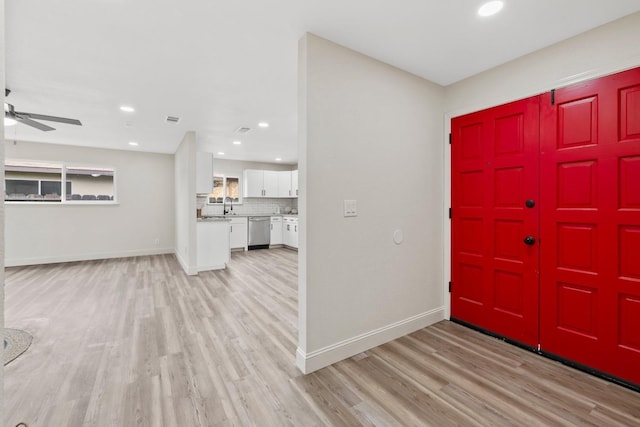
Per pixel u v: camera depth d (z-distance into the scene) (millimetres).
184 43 2180
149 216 6598
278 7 1788
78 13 1824
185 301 3598
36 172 5578
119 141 5434
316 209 2119
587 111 2076
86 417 1654
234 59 2416
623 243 1946
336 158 2213
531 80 2342
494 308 2619
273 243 8086
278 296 3807
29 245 5504
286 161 8125
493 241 2615
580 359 2123
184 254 5250
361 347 2375
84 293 3877
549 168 2264
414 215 2746
